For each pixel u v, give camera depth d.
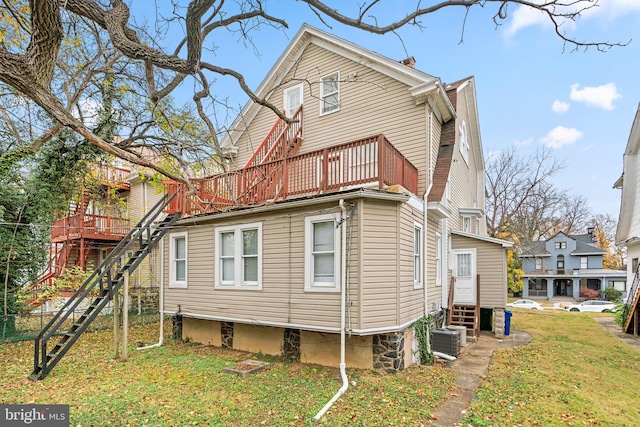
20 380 6.86
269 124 13.19
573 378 7.28
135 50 5.17
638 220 13.93
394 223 7.42
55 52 4.51
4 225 11.17
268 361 8.25
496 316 11.94
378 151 7.34
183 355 8.82
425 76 9.62
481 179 19.08
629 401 6.18
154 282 16.34
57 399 5.83
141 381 6.75
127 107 11.17
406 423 5.05
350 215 7.06
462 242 12.59
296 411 5.39
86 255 17.03
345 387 6.29
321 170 7.95
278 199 8.52
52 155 12.11
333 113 11.45
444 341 8.83
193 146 6.41
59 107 4.61
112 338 11.02
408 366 7.86
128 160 5.18
